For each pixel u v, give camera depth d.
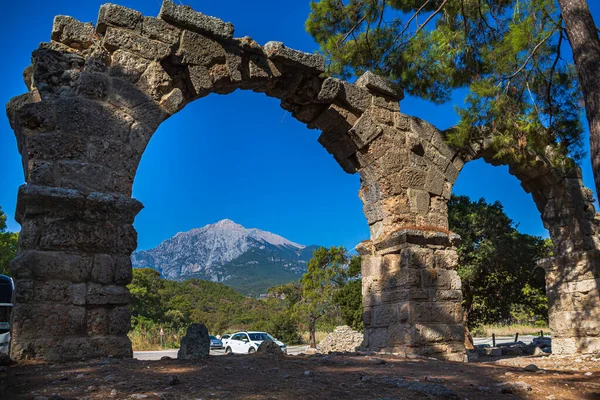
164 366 6.50
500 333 43.81
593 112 8.05
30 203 7.57
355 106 11.75
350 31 12.81
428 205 12.23
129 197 8.34
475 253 22.64
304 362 7.47
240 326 60.12
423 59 12.24
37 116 7.99
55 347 7.23
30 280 7.32
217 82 9.91
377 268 11.88
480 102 11.85
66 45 8.82
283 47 10.67
